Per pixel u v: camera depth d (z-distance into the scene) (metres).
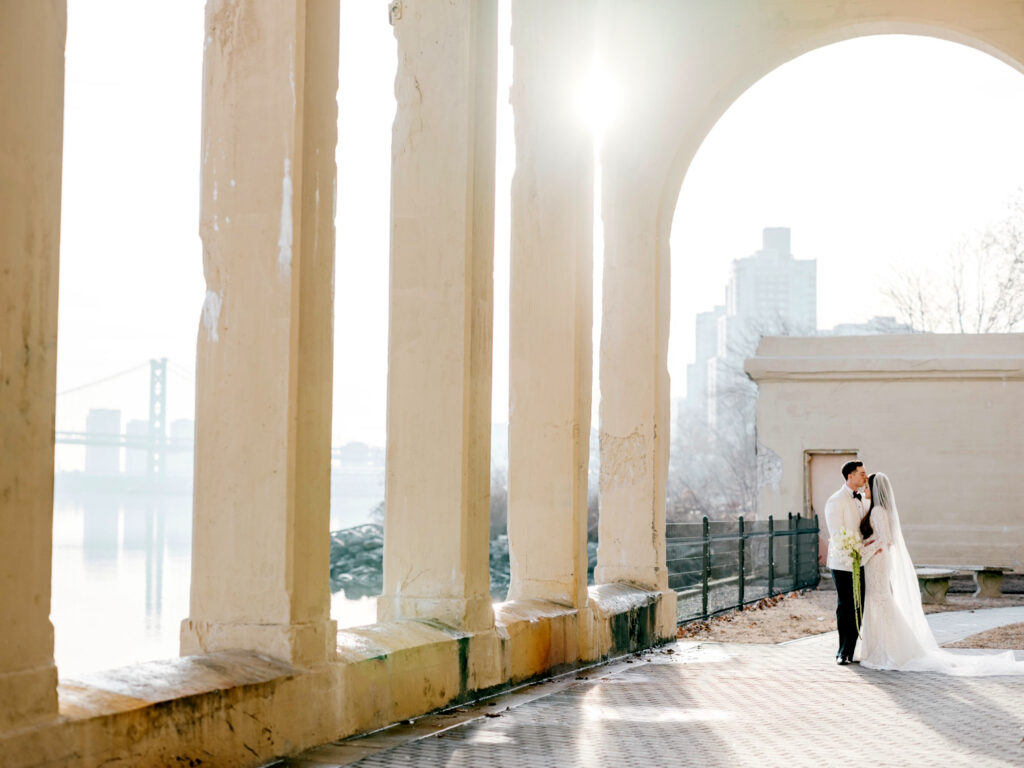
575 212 10.34
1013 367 22.41
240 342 6.27
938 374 22.86
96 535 63.81
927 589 17.56
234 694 5.48
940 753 6.33
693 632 13.40
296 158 6.24
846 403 23.44
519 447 10.37
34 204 4.38
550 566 10.20
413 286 8.32
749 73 12.73
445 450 8.20
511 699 8.17
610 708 7.79
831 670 10.05
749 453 63.59
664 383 12.92
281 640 6.09
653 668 10.17
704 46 12.80
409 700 7.22
